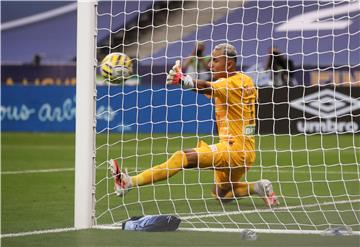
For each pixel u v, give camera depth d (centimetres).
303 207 2778
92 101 2453
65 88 7181
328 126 6262
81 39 2447
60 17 7569
